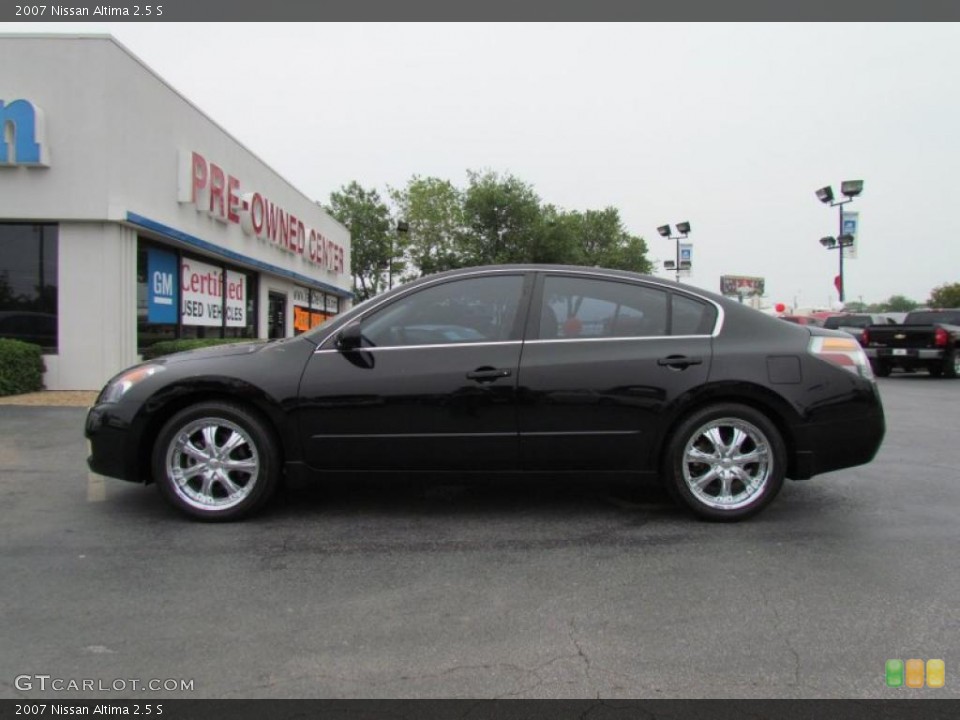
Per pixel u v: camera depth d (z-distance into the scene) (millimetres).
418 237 43594
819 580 3605
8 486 5352
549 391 4375
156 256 13562
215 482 4508
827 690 2631
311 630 3068
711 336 4516
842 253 27141
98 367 11516
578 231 55500
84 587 3488
